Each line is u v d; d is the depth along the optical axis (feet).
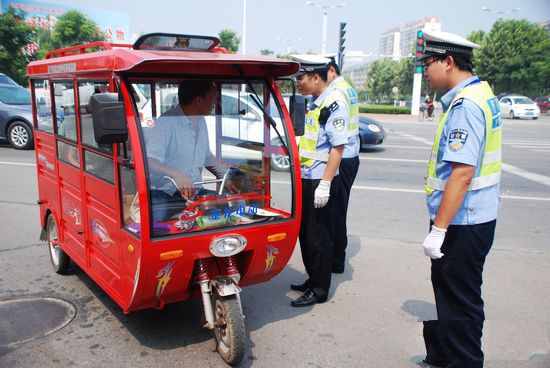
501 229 20.61
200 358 10.78
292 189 11.00
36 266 15.80
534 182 30.27
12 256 16.63
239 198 10.95
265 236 10.71
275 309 13.33
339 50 56.75
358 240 19.07
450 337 9.70
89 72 10.64
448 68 9.34
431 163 9.69
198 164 10.64
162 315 12.71
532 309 13.37
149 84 9.66
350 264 16.63
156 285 9.96
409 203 24.79
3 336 11.53
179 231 9.82
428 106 94.79
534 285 14.93
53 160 13.75
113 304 13.25
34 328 11.91
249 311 13.21
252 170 11.35
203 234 9.78
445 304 9.72
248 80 10.93
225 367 10.44
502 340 11.75
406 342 11.66
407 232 20.10
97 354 10.87
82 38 91.71
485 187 9.15
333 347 11.41
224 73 10.60
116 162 9.91
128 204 9.89
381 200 25.31
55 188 13.93
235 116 11.02
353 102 14.66
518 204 24.77
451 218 8.96
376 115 112.98
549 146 48.70
